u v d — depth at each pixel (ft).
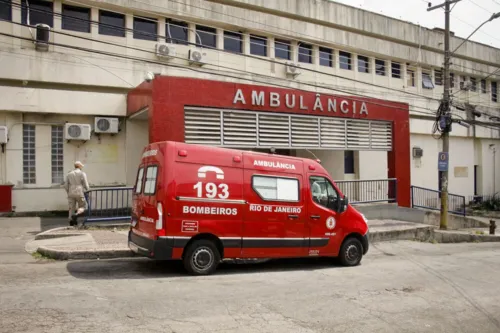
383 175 75.82
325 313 19.80
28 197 47.50
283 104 50.11
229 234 27.12
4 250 31.78
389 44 79.92
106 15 53.42
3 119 46.68
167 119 42.47
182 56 57.36
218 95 45.55
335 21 71.72
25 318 17.08
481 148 98.22
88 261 29.22
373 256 38.29
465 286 26.76
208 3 58.80
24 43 48.34
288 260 33.71
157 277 25.34
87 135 48.78
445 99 58.34
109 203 43.70
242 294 22.36
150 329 16.53
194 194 25.99
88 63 51.11
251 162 28.32
